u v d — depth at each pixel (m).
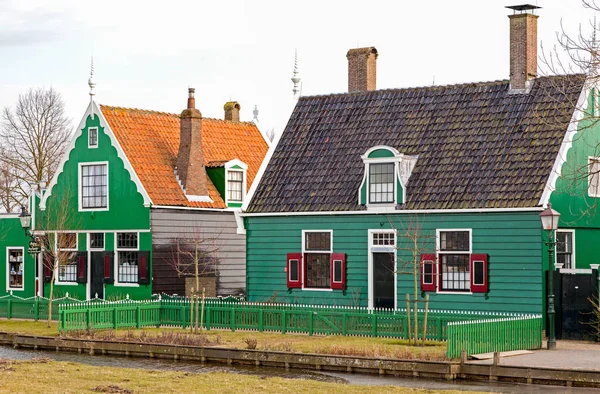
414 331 30.80
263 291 38.47
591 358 26.89
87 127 43.50
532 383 24.53
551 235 30.31
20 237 46.31
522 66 36.16
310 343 30.67
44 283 45.25
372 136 38.16
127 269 42.41
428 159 36.03
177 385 22.53
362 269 36.22
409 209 35.00
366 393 22.00
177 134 45.25
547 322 30.59
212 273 43.34
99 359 29.73
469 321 27.98
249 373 26.77
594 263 35.69
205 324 36.00
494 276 33.38
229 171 44.38
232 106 51.72
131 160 42.19
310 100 41.06
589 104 34.59
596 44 24.95
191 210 42.75
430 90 38.38
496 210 33.25
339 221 36.78
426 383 24.77
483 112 36.41
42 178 61.75
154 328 36.22
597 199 35.00
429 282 34.66
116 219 42.44
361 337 32.41
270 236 38.41
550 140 34.09
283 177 39.00
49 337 32.69
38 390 21.28
